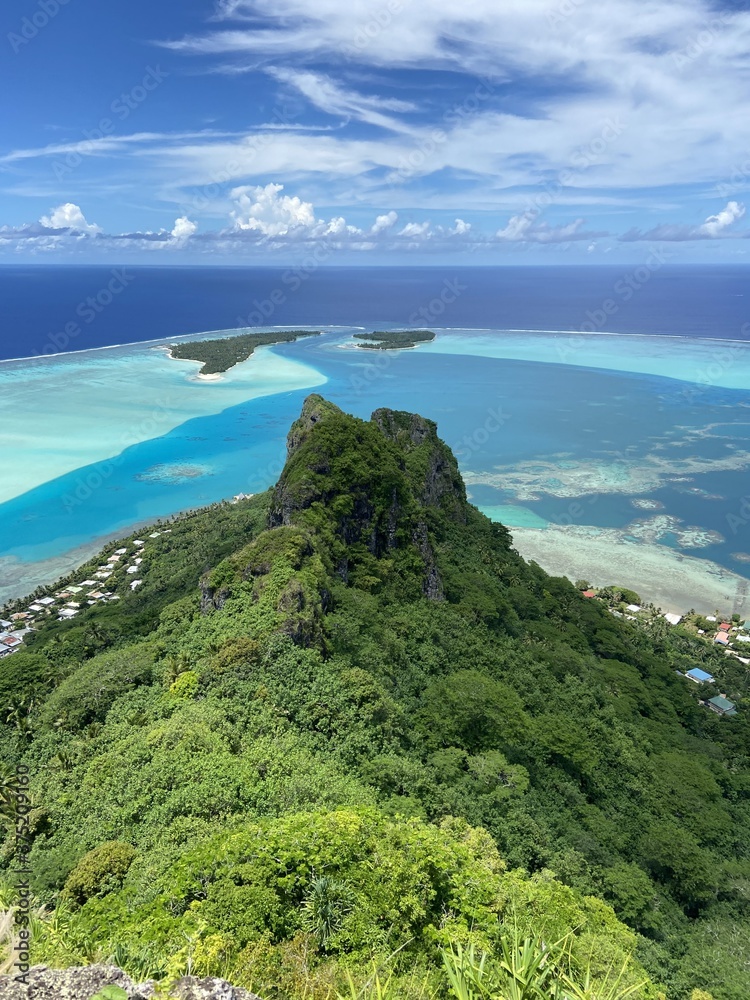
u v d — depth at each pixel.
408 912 16.14
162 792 27.23
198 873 17.88
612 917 25.50
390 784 30.58
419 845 18.86
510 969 9.44
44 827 27.11
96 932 16.25
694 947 30.92
